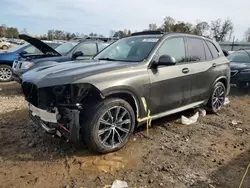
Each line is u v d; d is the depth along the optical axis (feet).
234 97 26.96
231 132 16.29
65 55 25.34
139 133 15.23
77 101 11.69
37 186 9.94
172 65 15.08
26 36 23.93
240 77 27.71
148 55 14.32
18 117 17.87
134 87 12.99
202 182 10.50
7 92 27.48
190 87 16.56
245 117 19.67
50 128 12.10
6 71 34.04
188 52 16.84
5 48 137.69
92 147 12.03
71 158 12.05
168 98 15.05
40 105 12.21
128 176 10.73
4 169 11.06
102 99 12.21
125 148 13.25
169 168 11.44
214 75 18.70
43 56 25.52
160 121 17.46
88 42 27.02
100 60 15.33
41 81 11.87
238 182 10.59
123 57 15.20
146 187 10.03
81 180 10.38
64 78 11.68
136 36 16.94
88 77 11.79
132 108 13.25
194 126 16.96
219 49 20.26
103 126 12.23
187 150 13.30
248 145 14.33
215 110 19.81
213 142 14.57
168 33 16.10
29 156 12.21
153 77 13.96
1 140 13.91
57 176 10.64
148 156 12.51
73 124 11.44
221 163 12.10
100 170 11.12
